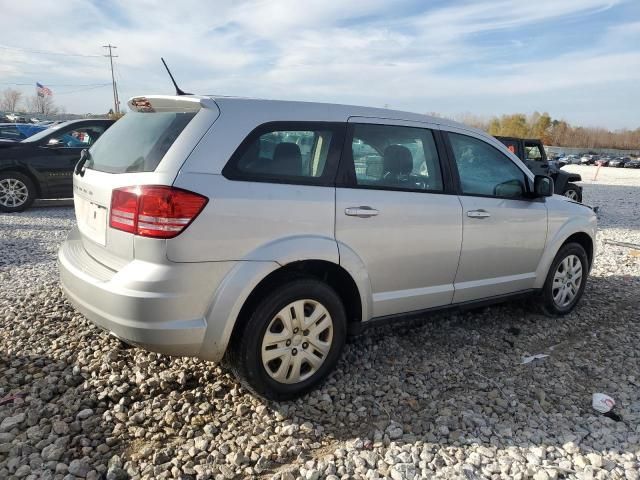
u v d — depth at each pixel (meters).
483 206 4.07
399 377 3.68
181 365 3.63
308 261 3.22
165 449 2.75
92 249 3.26
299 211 3.13
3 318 4.33
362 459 2.73
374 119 3.62
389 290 3.66
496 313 5.01
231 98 3.14
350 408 3.24
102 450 2.74
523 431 3.02
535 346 4.30
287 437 2.92
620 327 4.76
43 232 7.99
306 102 3.38
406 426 3.05
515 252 4.38
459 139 4.11
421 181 3.78
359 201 3.38
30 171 9.70
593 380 3.72
